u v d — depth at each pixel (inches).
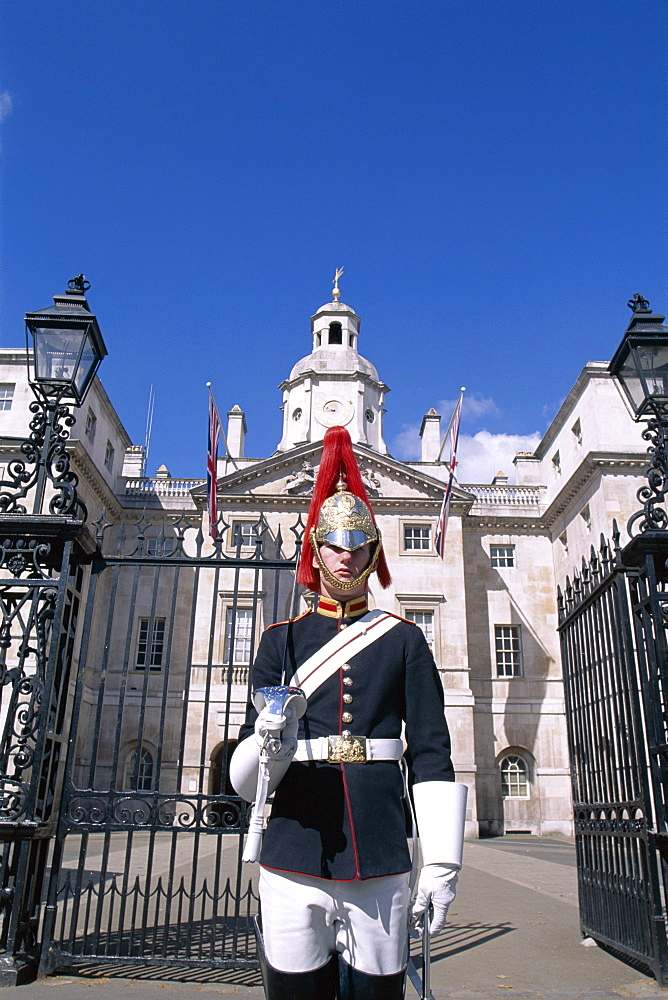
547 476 1427.2
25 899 215.2
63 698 238.1
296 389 1526.8
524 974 234.1
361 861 91.2
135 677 1185.4
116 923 298.0
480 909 368.5
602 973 233.5
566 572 1310.3
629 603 239.9
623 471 1167.6
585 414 1246.3
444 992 213.9
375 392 1537.9
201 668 1151.6
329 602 110.0
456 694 1187.3
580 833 283.3
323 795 95.0
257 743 95.7
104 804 236.1
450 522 1282.0
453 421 1154.7
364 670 103.2
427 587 1243.8
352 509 109.3
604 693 257.3
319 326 1609.3
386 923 91.7
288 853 93.0
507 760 1266.0
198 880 437.4
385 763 99.5
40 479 238.1
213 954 222.1
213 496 987.3
